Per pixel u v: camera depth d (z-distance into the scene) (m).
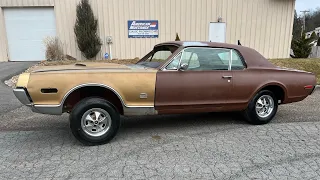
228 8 13.60
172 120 5.16
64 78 3.70
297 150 3.71
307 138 4.16
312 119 5.20
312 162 3.34
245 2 13.61
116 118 3.96
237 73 4.52
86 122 3.82
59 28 13.27
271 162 3.34
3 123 4.93
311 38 15.30
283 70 4.90
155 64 4.48
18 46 13.49
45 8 13.19
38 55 13.69
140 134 4.37
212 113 5.66
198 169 3.16
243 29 13.87
